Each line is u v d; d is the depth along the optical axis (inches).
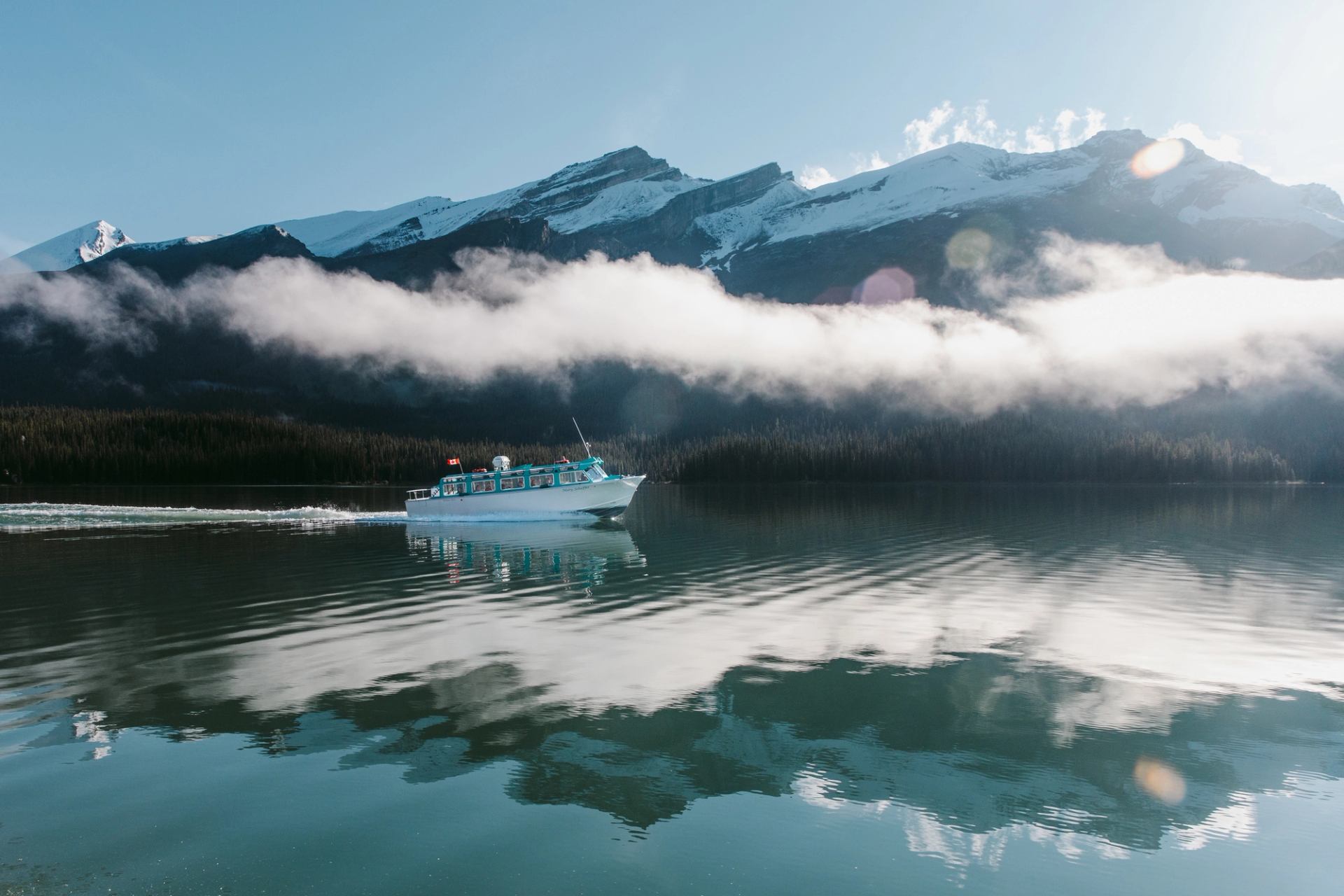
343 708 684.7
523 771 559.5
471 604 1146.7
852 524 2556.6
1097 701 708.7
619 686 749.9
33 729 634.8
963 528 2411.4
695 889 420.5
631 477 2657.5
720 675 786.8
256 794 520.4
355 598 1193.4
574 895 414.0
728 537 2127.2
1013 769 566.9
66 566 1555.1
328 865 439.5
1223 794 531.2
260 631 971.3
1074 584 1310.3
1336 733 634.8
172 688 738.2
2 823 482.6
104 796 518.0
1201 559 1648.6
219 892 414.3
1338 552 1765.5
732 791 531.5
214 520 2696.9
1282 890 425.4
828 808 509.4
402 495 6008.9
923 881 429.7
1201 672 799.1
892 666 820.6
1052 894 421.4
